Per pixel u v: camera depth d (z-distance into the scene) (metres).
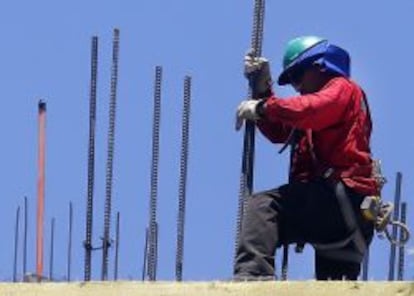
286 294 17.03
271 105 19.27
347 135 19.62
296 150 20.19
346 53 20.31
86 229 24.39
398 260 26.22
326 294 16.91
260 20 21.03
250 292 17.11
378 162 19.86
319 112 19.11
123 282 17.48
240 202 20.89
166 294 17.31
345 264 20.02
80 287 17.53
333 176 19.59
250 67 20.98
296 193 19.59
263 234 19.41
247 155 20.97
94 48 24.77
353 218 19.45
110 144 24.52
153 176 25.06
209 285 17.27
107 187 24.62
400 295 16.70
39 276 26.17
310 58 20.12
